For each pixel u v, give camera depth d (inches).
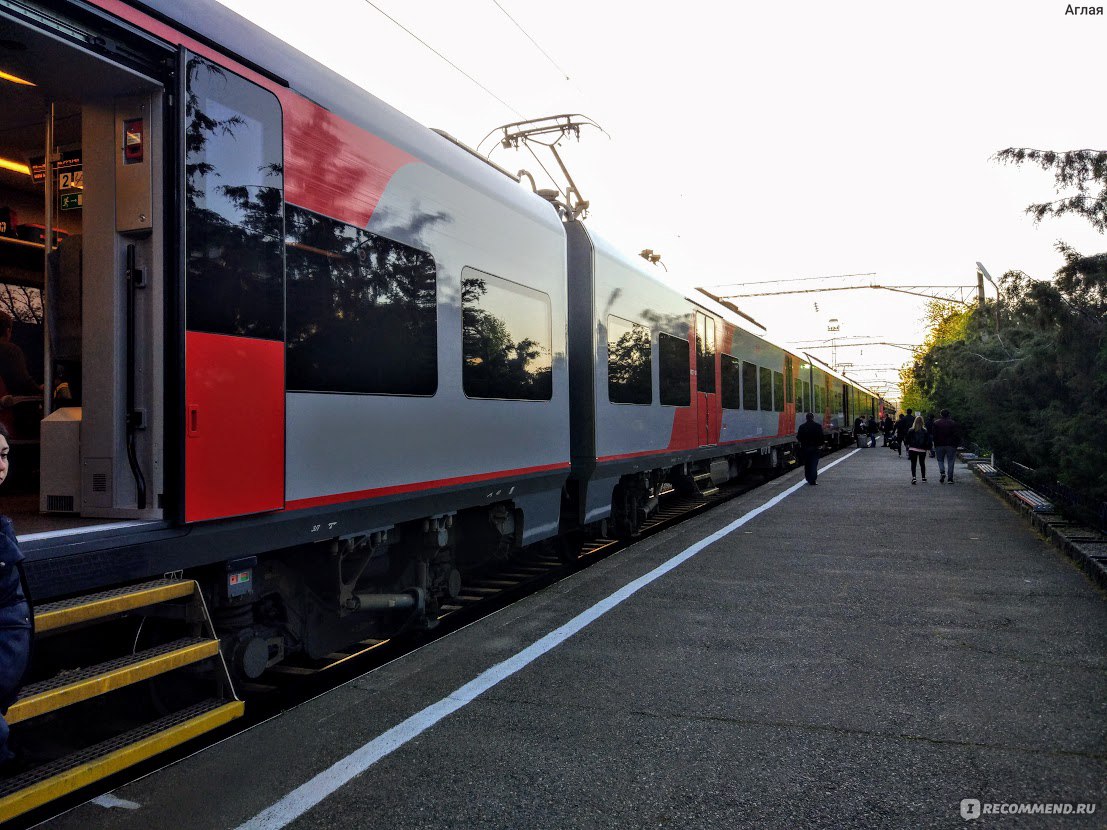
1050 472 353.7
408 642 223.5
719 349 511.8
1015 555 312.2
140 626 135.9
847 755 133.3
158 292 126.3
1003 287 283.7
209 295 131.2
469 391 217.3
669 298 408.5
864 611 227.9
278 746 139.7
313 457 155.9
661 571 289.4
